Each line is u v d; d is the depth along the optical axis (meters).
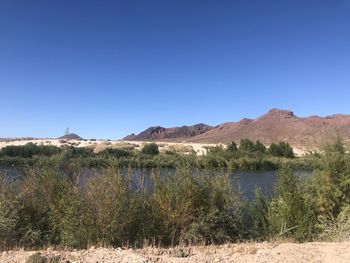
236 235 10.95
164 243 9.97
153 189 10.47
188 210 10.31
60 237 9.59
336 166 13.23
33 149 35.28
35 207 10.15
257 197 12.59
